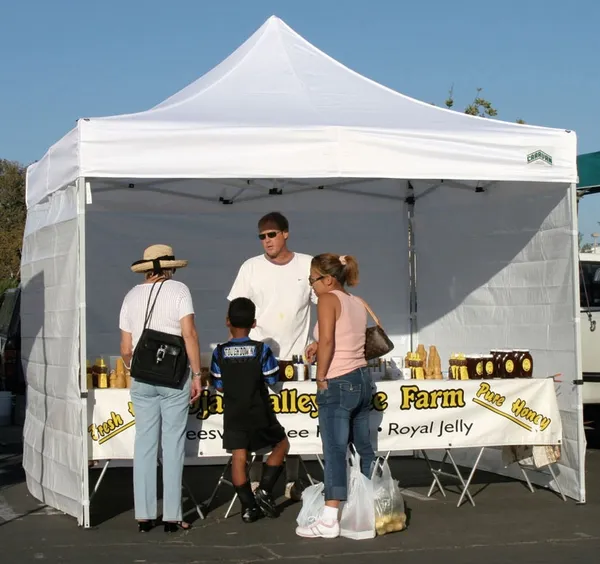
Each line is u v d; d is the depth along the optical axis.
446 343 8.55
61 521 6.19
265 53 7.44
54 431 6.44
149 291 5.82
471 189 7.96
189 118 6.04
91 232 8.30
